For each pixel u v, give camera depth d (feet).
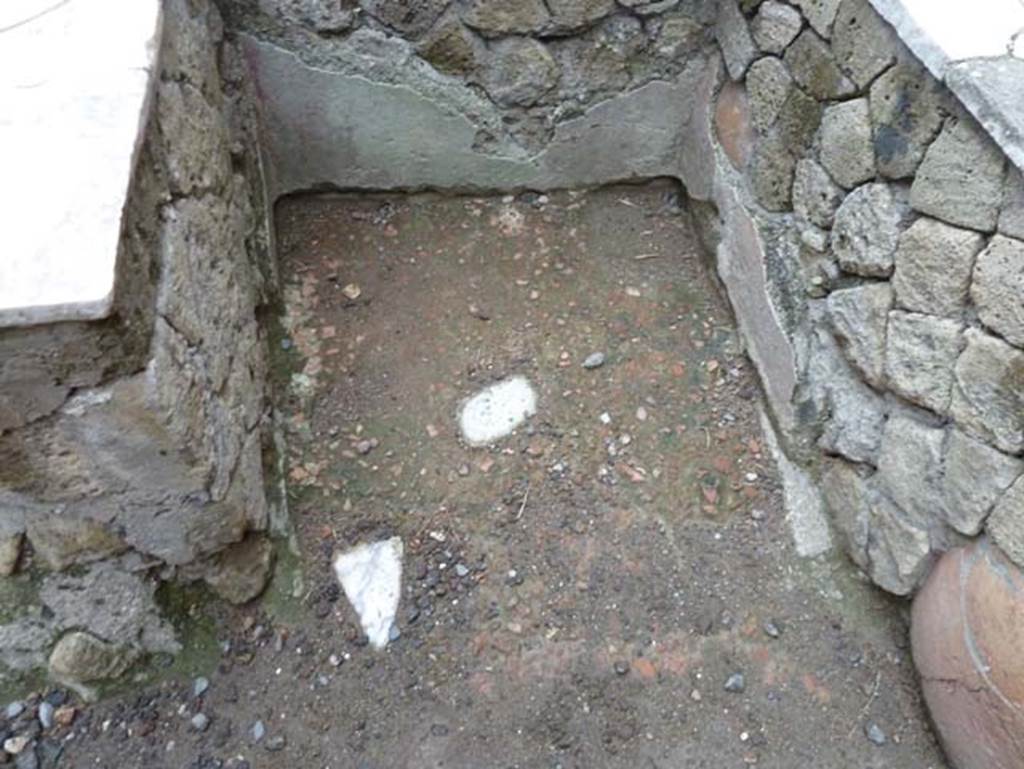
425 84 5.31
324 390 5.00
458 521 4.57
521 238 5.75
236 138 4.85
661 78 5.45
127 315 2.95
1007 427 3.28
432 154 5.66
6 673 3.89
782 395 4.75
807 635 4.29
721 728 4.03
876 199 3.83
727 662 4.20
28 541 3.52
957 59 3.22
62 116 3.15
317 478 4.67
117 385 3.04
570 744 3.97
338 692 4.08
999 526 3.40
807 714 4.08
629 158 5.83
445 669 4.15
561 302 5.45
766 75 4.64
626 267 5.63
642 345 5.27
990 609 3.43
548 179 5.89
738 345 5.24
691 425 4.95
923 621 3.92
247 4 4.84
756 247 4.87
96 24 3.49
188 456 3.38
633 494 4.68
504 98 5.42
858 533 4.36
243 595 4.16
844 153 4.02
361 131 5.49
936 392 3.65
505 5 5.00
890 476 4.05
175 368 3.31
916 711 4.07
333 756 3.92
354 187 5.79
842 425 4.37
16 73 3.29
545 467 4.77
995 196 3.18
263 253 5.13
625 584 4.41
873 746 3.99
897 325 3.79
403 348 5.20
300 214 5.79
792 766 3.93
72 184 2.95
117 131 3.11
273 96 5.25
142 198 3.22
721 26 5.12
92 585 3.72
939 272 3.49
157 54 3.48
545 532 4.55
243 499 3.90
